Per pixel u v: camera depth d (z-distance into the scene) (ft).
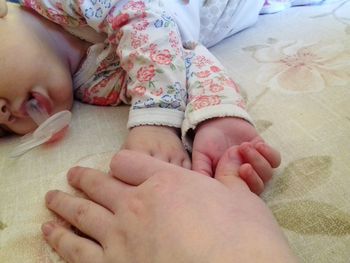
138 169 0.71
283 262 0.45
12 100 1.02
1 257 0.69
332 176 0.72
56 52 1.13
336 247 0.59
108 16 1.08
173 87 0.93
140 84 0.95
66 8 1.10
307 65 1.11
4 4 1.03
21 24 1.07
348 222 0.63
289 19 1.50
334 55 1.14
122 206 0.65
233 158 0.73
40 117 1.06
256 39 1.38
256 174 0.68
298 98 0.97
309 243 0.61
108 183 0.73
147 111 0.90
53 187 0.82
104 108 1.16
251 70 1.14
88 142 0.97
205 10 1.32
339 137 0.81
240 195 0.60
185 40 1.17
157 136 0.87
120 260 0.56
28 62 1.02
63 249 0.65
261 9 1.56
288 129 0.87
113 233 0.62
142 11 1.04
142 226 0.57
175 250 0.50
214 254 0.47
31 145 0.98
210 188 0.60
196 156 0.79
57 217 0.75
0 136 1.10
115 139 0.96
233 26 1.42
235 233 0.50
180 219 0.54
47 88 1.08
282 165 0.77
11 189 0.85
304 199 0.69
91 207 0.69
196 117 0.84
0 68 0.98
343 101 0.92
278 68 1.12
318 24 1.39
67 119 1.02
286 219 0.65
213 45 1.42
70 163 0.89
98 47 1.16
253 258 0.45
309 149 0.80
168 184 0.63
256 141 0.76
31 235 0.72
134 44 1.01
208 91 0.90
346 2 1.57
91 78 1.18
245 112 0.84
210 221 0.53
